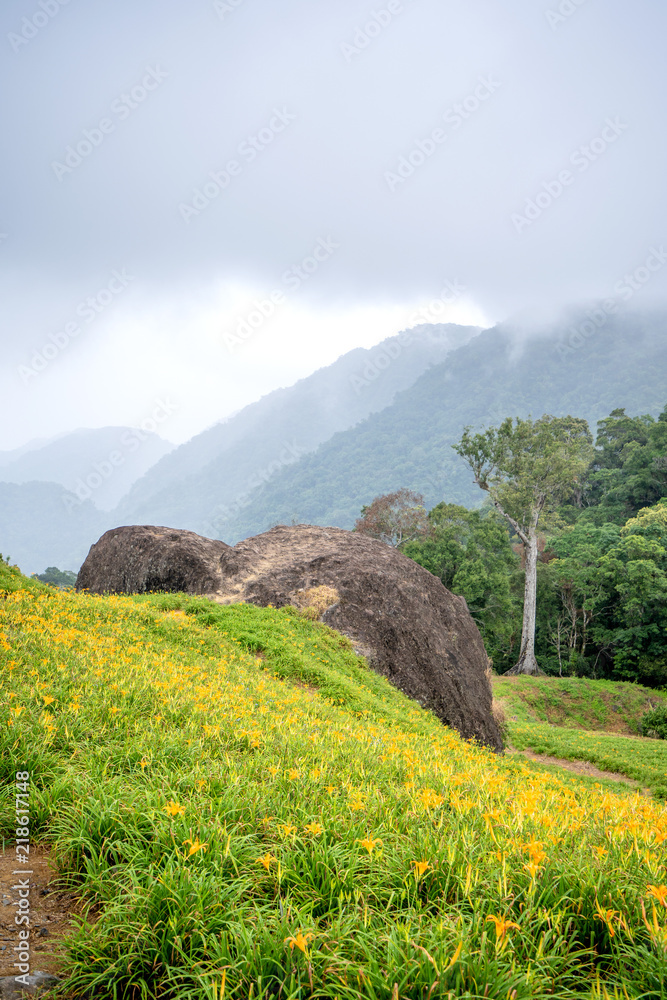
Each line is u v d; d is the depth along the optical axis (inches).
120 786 159.2
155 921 112.0
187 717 236.8
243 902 118.6
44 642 293.6
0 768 162.9
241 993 97.1
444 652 804.6
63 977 106.7
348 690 498.0
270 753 212.7
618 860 135.0
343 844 137.6
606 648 2036.2
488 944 103.9
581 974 105.0
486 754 468.4
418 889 125.3
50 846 145.9
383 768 223.9
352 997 92.8
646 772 844.6
